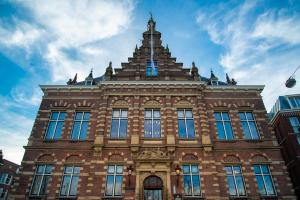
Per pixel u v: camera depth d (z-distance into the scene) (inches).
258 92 946.7
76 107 900.6
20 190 735.7
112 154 785.6
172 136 812.0
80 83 1027.9
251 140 833.5
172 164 765.9
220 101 920.9
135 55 1032.8
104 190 725.9
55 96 927.7
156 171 748.6
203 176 746.8
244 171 776.3
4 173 1797.5
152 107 888.9
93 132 844.6
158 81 916.6
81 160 786.2
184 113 883.4
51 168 780.6
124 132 843.4
